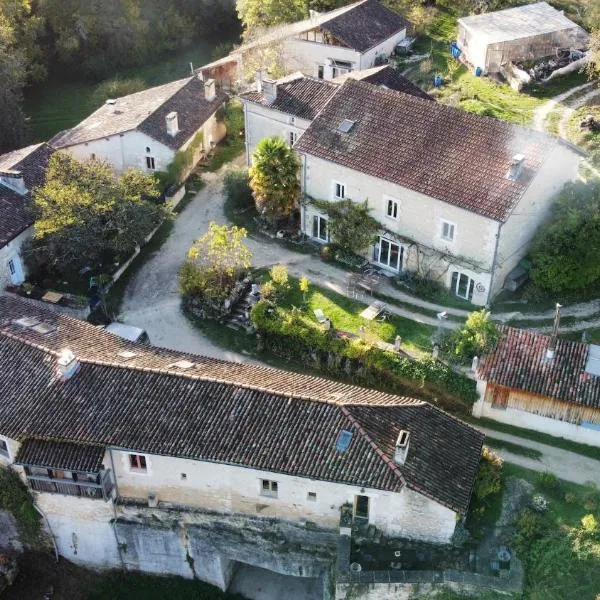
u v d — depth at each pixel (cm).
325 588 4091
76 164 5738
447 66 7844
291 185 5756
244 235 5434
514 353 4459
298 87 6300
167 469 4022
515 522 3962
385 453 3762
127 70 9288
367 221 5456
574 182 5362
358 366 4881
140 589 4462
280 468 3753
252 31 8394
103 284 5581
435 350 4675
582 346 4434
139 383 4062
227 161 7025
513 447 4394
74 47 8862
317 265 5684
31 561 4572
